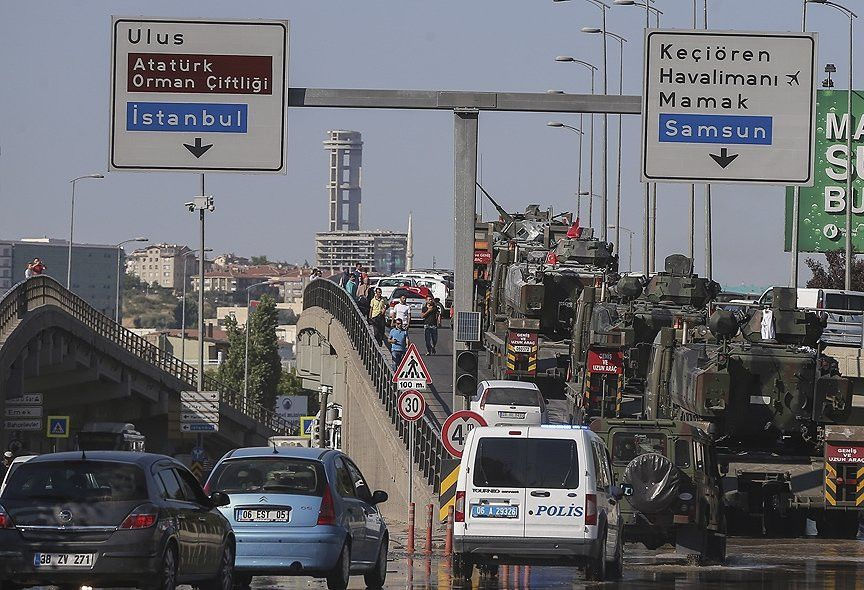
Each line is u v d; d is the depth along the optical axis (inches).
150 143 2399.1
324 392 6146.7
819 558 2760.8
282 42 2410.2
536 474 2091.5
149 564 1637.6
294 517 1936.5
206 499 1830.7
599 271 4995.1
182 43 2402.8
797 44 2429.9
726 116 2428.6
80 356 6235.2
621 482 2637.8
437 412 4611.2
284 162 2413.9
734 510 3243.1
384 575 2219.5
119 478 1668.3
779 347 3378.4
